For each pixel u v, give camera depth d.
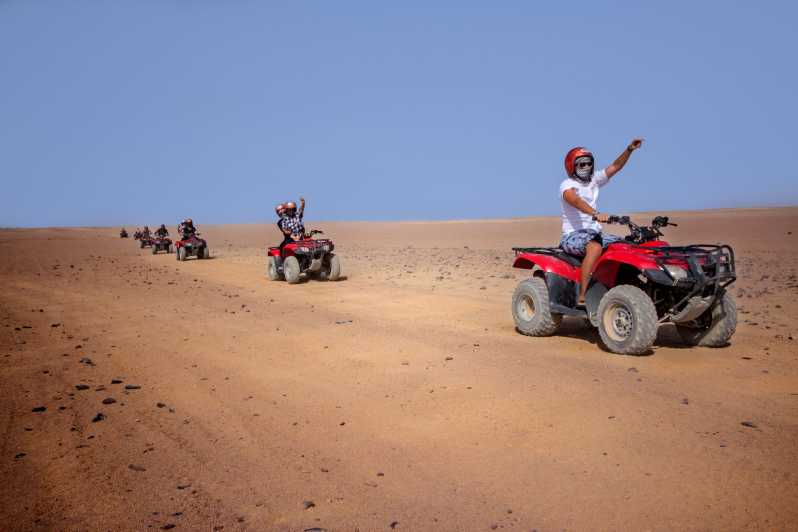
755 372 6.09
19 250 39.78
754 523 3.17
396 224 76.50
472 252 28.34
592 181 7.56
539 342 7.81
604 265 7.35
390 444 4.43
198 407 5.43
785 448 4.10
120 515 3.45
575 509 3.38
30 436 4.72
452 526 3.24
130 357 7.44
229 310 11.27
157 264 24.73
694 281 6.63
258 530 3.25
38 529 3.30
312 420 5.00
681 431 4.46
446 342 7.91
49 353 7.68
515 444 4.33
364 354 7.32
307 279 17.09
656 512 3.31
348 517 3.37
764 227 36.28
